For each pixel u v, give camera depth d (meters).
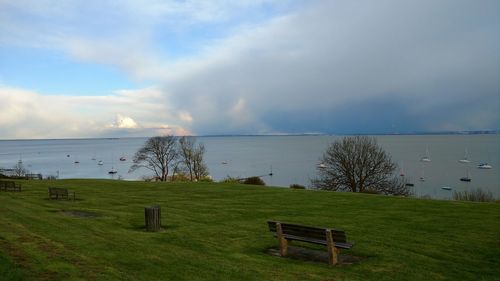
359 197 25.59
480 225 16.33
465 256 11.92
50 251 10.97
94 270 9.46
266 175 114.38
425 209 20.36
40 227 14.88
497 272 10.45
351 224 16.81
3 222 15.59
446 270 10.59
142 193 28.94
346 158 54.34
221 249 12.66
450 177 109.75
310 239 11.51
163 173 81.00
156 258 10.96
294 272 10.17
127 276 9.18
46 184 35.78
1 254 10.21
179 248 12.48
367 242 13.62
